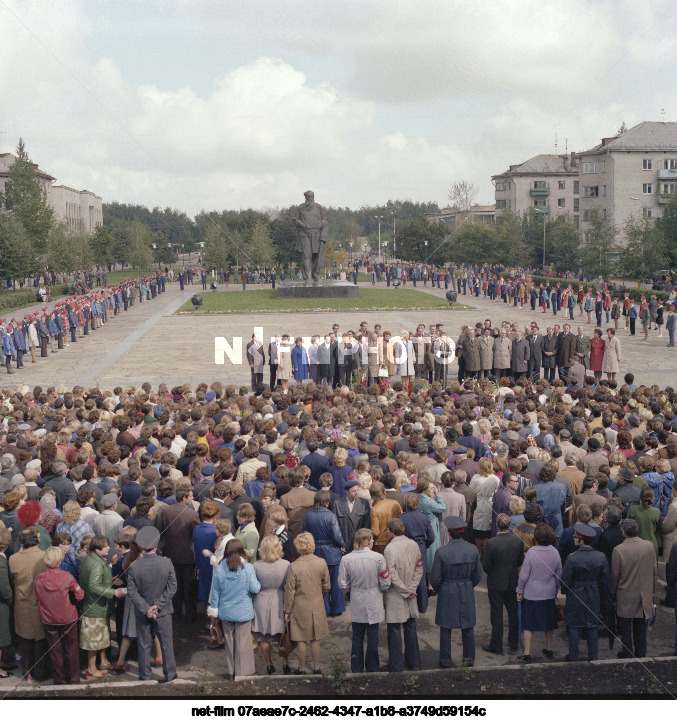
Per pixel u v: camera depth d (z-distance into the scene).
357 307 51.72
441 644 8.63
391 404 16.48
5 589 8.49
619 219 93.31
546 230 89.62
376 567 8.41
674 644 9.27
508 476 10.63
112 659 9.15
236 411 15.65
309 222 59.47
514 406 16.03
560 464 11.90
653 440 12.28
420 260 100.06
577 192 109.69
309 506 10.13
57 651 8.36
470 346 26.11
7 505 9.61
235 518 9.94
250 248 88.88
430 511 10.00
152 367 31.44
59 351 36.31
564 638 9.67
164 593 8.41
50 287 68.56
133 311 56.31
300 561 8.50
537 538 8.82
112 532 9.29
